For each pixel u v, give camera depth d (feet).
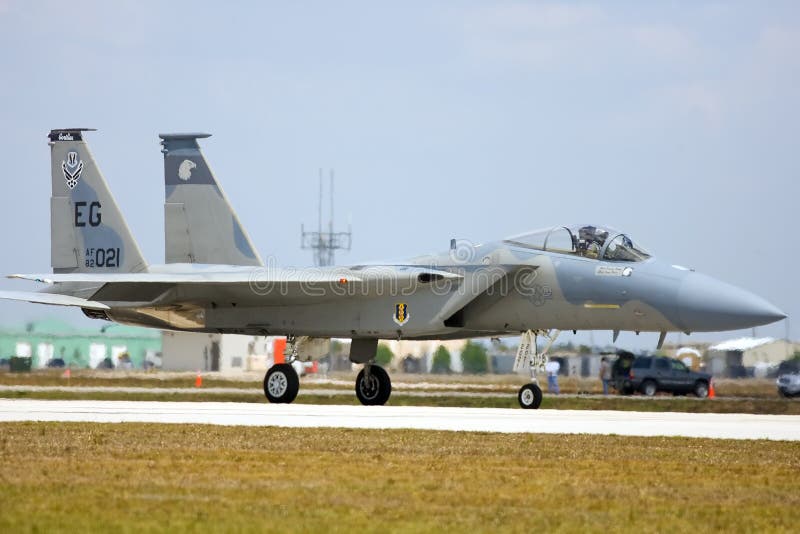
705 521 127.24
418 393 460.14
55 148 373.81
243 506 130.21
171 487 142.61
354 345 343.87
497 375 647.15
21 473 153.17
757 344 638.53
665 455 183.01
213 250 363.15
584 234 310.24
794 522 127.24
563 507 134.21
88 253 368.48
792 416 298.56
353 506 131.95
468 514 128.57
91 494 136.67
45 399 362.74
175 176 368.07
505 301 316.60
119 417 252.83
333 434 209.05
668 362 566.77
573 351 652.07
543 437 207.31
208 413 270.87
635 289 298.56
